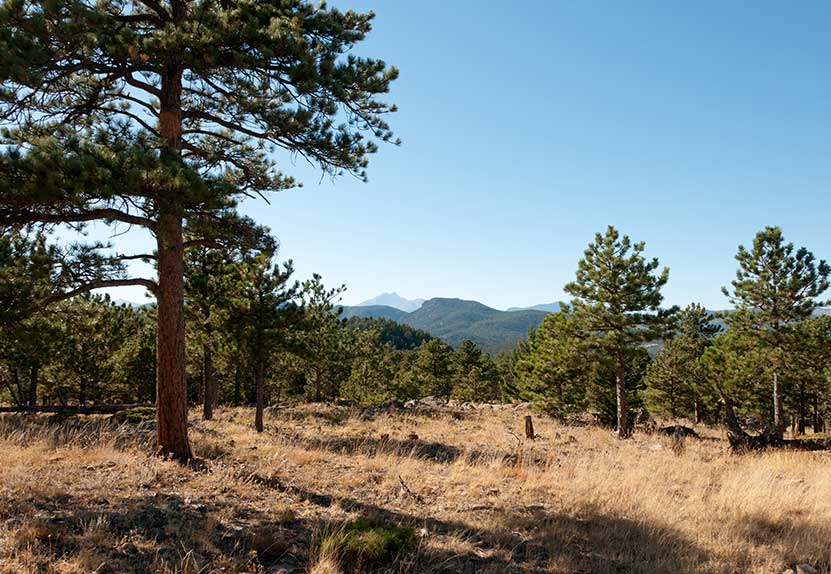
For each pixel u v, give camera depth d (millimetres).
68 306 10047
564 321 20906
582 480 9430
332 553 5129
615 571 5543
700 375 21422
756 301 20953
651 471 10852
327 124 9516
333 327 26703
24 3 6918
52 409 21453
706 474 10766
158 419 9016
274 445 12242
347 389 33188
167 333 8945
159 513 5934
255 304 16562
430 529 6500
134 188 6641
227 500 6750
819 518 7461
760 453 14195
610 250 20156
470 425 22172
